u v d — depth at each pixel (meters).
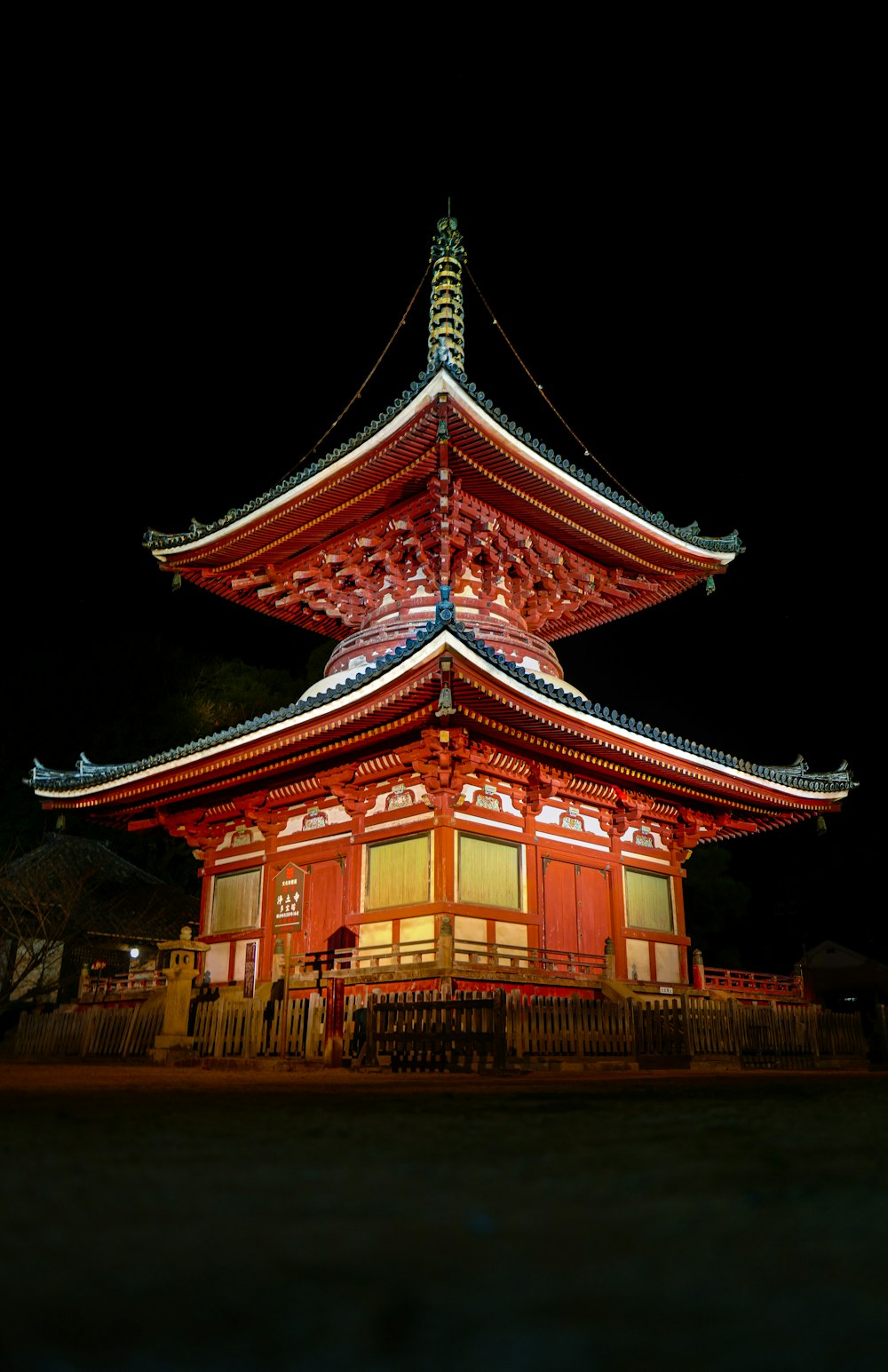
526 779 24.16
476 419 22.97
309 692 28.45
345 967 23.03
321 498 26.34
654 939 27.30
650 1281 1.91
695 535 29.78
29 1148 3.95
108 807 29.70
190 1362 1.41
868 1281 1.92
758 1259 2.10
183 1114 5.60
